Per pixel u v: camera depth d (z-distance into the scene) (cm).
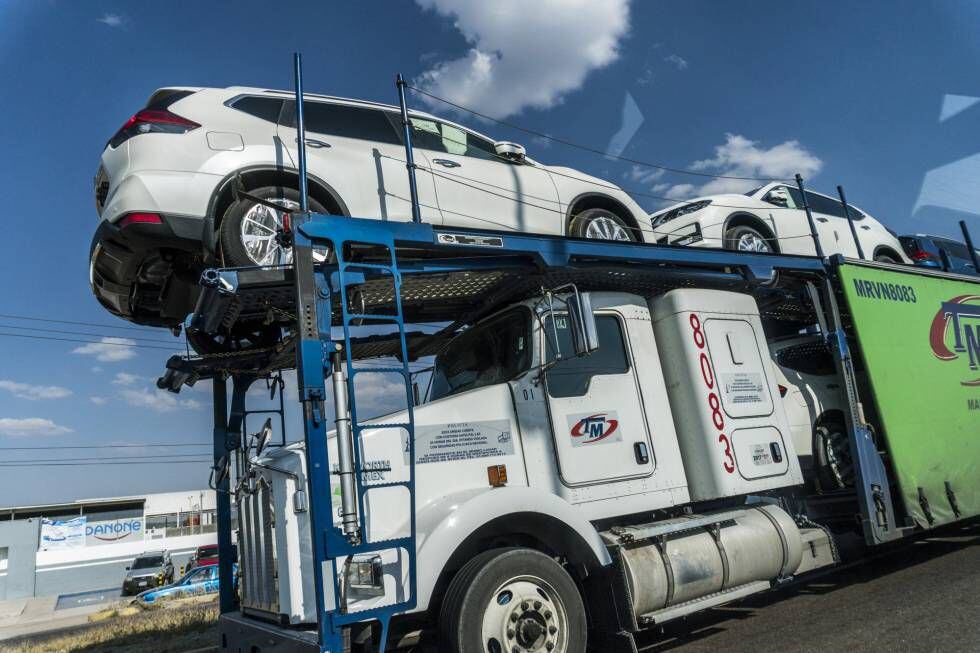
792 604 586
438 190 633
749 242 958
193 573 2111
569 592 394
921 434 649
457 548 398
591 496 453
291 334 464
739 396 536
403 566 352
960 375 718
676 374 528
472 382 499
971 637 426
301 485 374
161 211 485
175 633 1031
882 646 429
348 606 333
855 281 655
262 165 531
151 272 524
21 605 3212
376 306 507
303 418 345
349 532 332
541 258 478
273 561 405
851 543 694
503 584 373
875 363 638
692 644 496
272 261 518
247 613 455
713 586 471
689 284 581
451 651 353
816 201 1118
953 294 759
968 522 828
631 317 524
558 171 761
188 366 496
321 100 603
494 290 522
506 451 433
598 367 491
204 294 408
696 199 993
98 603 3186
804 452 684
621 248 514
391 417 407
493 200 673
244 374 556
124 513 3978
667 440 503
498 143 693
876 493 598
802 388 705
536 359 463
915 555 725
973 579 584
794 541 528
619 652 427
